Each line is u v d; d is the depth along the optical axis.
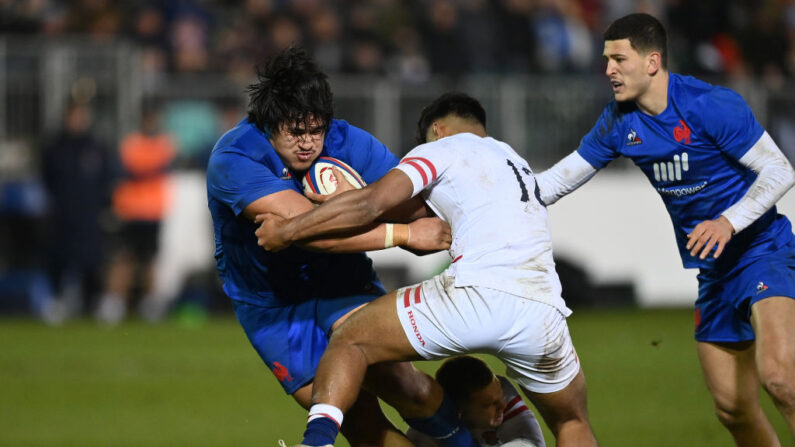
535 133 66.06
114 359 43.12
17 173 60.78
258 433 28.39
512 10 69.06
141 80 63.31
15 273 59.78
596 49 71.81
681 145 20.61
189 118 63.19
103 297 59.78
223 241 19.67
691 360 41.84
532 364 18.05
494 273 17.66
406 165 18.03
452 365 20.27
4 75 61.88
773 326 19.31
